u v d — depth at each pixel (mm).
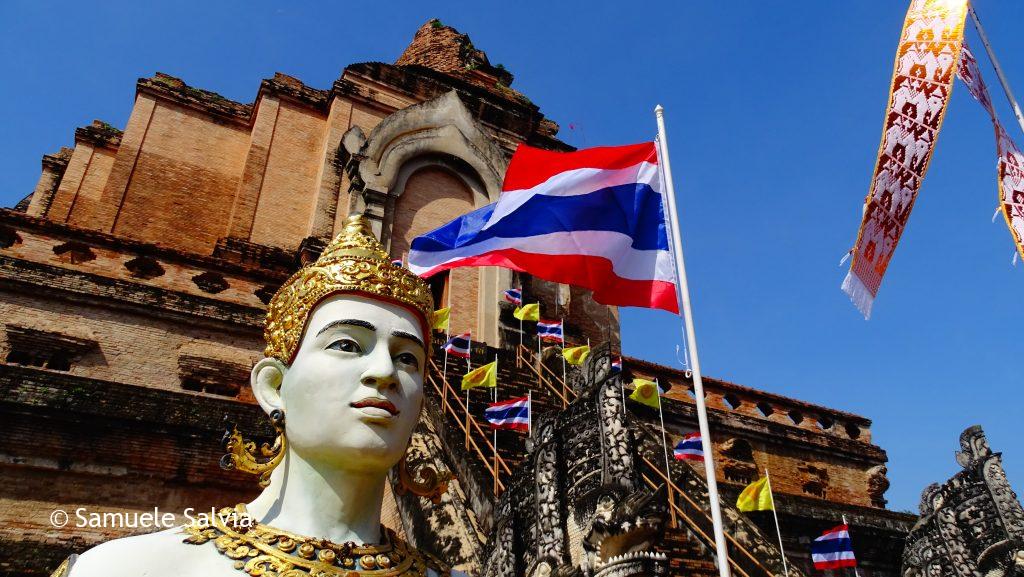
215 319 18516
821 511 19906
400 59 38281
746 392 26219
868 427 27750
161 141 28625
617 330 28328
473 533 11695
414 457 14094
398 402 4254
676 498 14297
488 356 21781
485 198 27484
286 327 4535
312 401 4188
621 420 11164
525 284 26750
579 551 10352
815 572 19031
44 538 12438
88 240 19094
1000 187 11898
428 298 4781
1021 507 14906
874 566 19922
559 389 20406
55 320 16906
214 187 28688
